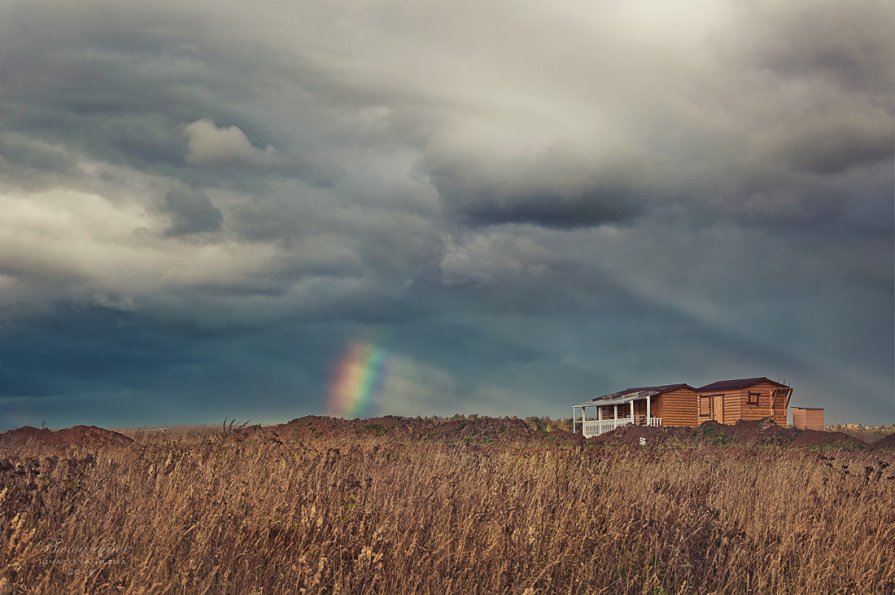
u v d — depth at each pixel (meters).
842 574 8.42
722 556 8.64
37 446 22.84
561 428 65.56
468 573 7.63
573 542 8.51
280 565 7.66
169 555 7.48
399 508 9.17
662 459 18.30
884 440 35.25
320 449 16.64
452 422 42.09
